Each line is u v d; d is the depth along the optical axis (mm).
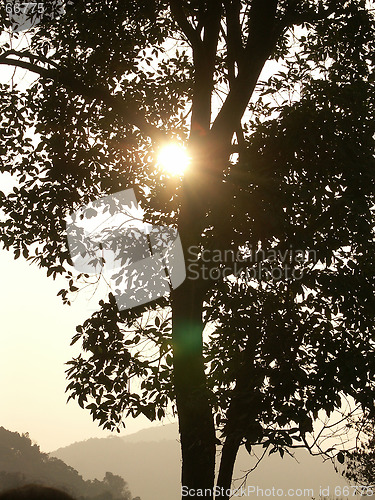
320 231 9453
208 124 10883
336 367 8555
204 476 9555
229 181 9133
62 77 11742
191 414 9602
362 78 10469
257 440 8211
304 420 8203
